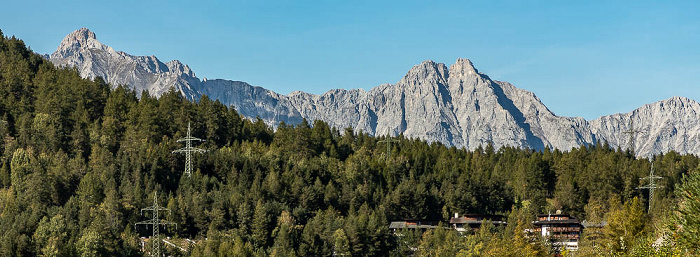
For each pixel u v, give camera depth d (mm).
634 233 142250
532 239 160500
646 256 90125
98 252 192000
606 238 145500
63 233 199375
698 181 89125
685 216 88312
